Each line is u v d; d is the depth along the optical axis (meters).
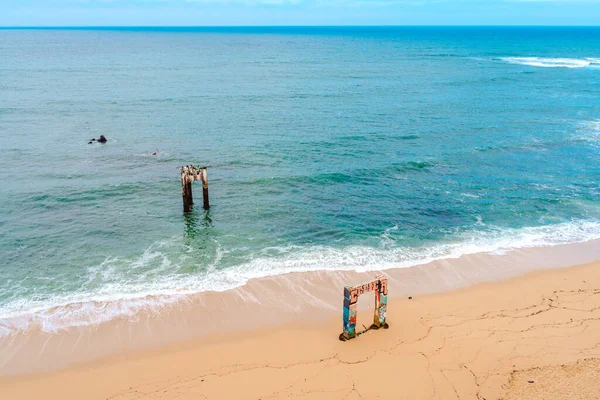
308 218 26.97
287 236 24.73
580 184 32.03
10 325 16.88
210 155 38.38
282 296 18.94
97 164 35.94
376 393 13.47
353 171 34.44
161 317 17.48
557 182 32.47
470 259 22.09
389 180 32.84
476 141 42.47
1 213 27.00
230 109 56.03
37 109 54.22
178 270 21.08
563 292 19.17
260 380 14.09
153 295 18.91
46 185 31.33
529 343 15.60
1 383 14.17
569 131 46.03
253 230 25.42
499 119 51.28
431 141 42.44
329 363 14.77
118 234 24.81
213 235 24.78
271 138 43.47
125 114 52.84
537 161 36.88
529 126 48.16
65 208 27.94
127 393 13.67
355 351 15.32
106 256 22.42
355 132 45.44
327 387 13.73
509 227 25.64
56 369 14.79
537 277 20.44
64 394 13.72
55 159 36.84
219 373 14.46
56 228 25.36
